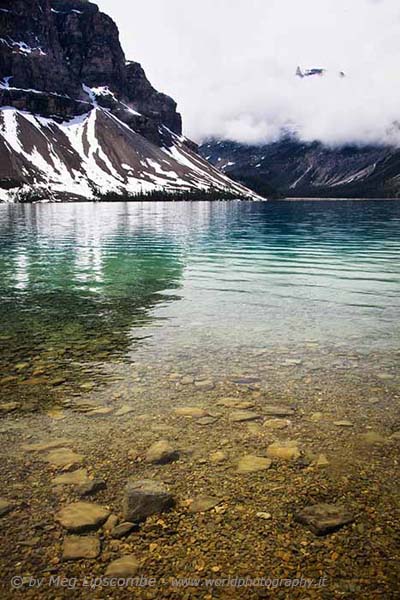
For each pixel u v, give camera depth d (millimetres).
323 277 22344
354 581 4242
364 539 4773
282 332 12961
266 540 4789
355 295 18094
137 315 15062
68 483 5871
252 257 30281
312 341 12117
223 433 7246
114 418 7812
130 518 5133
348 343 11922
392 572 4336
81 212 121625
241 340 12219
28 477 6020
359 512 5219
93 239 44375
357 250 33844
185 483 5867
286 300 17266
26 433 7285
